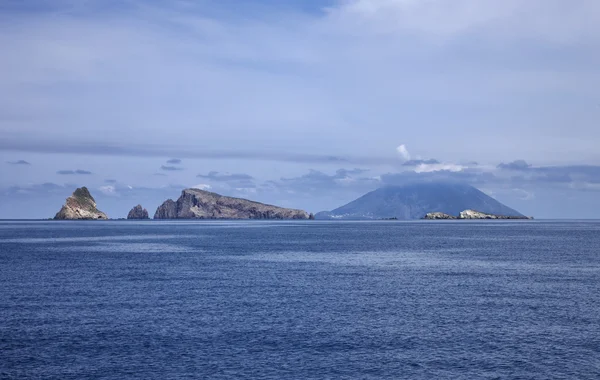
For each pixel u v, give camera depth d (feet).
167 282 174.50
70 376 80.33
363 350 93.09
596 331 106.01
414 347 94.94
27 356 90.02
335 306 131.54
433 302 136.98
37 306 132.05
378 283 171.94
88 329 107.96
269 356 89.76
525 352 91.86
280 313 123.03
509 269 213.46
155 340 99.50
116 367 84.28
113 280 179.63
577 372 81.87
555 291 155.22
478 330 106.73
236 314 121.90
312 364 85.61
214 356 89.86
